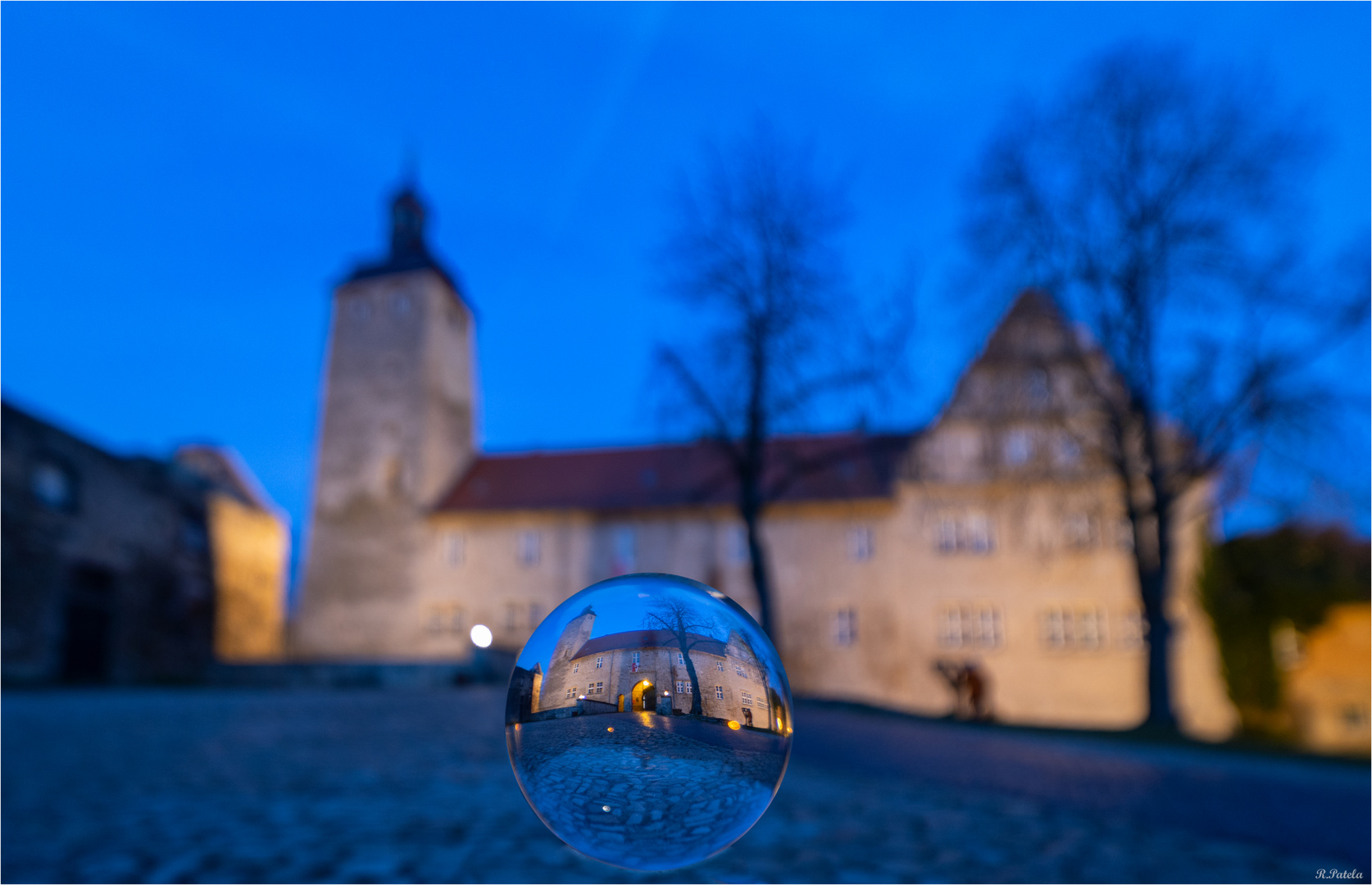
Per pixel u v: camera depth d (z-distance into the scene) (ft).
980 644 101.24
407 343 128.57
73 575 86.99
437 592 116.06
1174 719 54.80
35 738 33.68
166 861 12.53
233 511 119.96
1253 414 51.37
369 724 41.96
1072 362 59.00
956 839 14.55
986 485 100.63
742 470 72.33
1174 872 11.84
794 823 16.26
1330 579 86.74
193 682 97.25
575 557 113.50
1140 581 57.82
